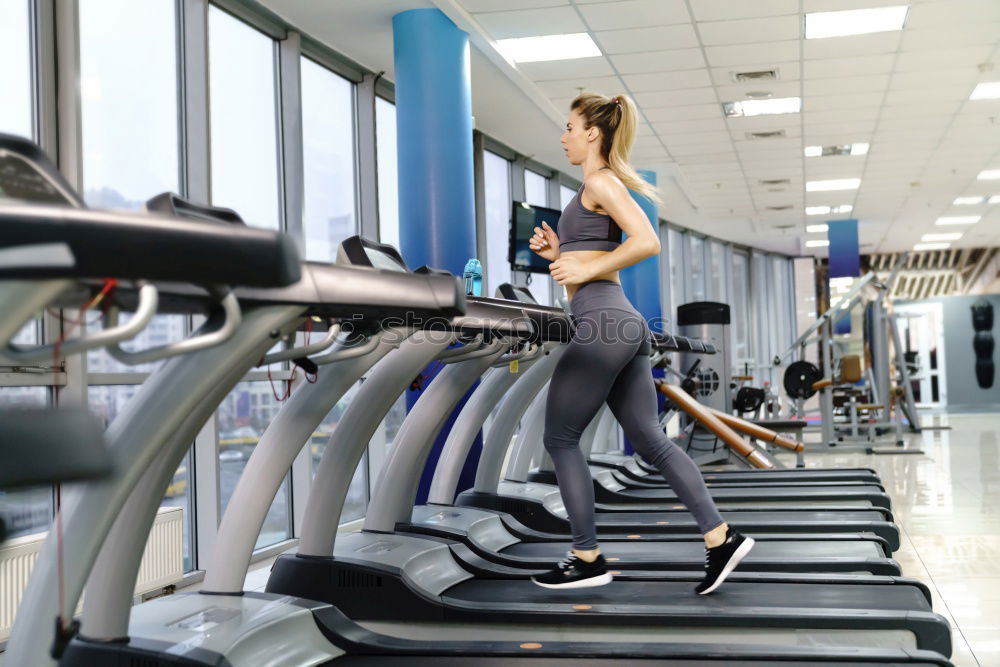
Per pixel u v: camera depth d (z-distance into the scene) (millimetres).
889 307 19031
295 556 2758
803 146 8492
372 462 5898
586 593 2686
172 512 3516
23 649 1407
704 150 8586
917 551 3969
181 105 4297
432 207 5020
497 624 2514
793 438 8875
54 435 658
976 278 19688
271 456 2357
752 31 5582
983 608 2979
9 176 1087
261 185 5016
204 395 1468
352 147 6027
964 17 5391
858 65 6242
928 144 8492
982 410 16812
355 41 5480
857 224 12836
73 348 990
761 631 2318
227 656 1890
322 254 5648
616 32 5555
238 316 1206
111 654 1880
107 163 3803
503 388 3799
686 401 6082
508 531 3639
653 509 4523
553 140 8031
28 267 807
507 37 5613
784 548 3348
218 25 4691
